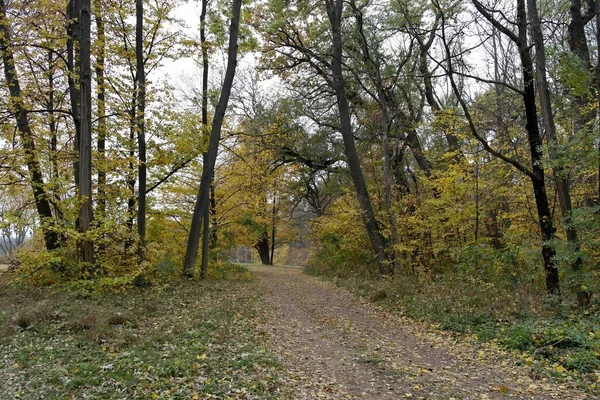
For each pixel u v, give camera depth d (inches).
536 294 430.6
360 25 660.7
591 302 383.6
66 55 579.2
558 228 496.1
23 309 360.8
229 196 863.7
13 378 216.5
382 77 740.0
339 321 434.9
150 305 418.0
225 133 762.2
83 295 454.3
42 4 534.3
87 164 498.0
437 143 854.5
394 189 745.0
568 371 250.2
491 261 516.7
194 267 666.2
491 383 241.6
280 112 907.4
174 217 781.9
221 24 686.5
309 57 844.0
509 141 534.3
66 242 540.7
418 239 635.5
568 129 455.2
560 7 522.3
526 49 425.4
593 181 474.9
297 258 2167.8
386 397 219.8
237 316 412.2
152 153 644.7
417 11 617.3
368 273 807.1
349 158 754.8
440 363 287.7
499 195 556.4
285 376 245.4
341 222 847.7
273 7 770.2
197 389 209.0
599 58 370.0
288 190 1218.0
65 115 625.0
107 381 213.8
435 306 439.2
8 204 886.4
